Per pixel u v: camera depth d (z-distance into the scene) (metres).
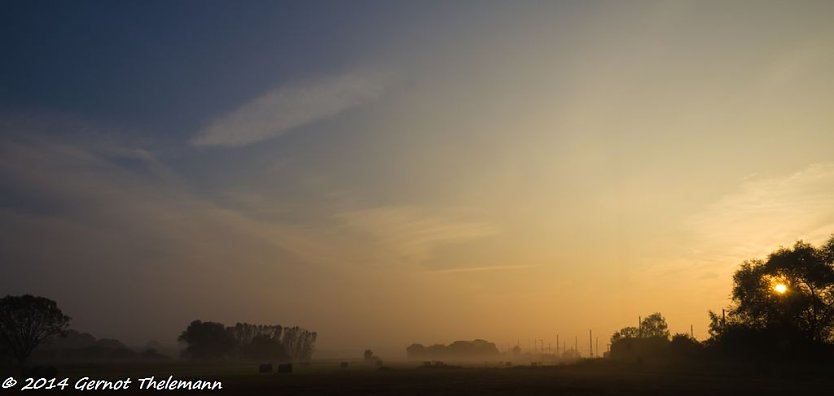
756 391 54.94
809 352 96.75
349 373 104.31
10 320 115.62
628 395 51.72
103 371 111.19
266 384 69.94
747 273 107.19
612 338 166.88
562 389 58.81
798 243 101.31
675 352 128.25
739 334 107.19
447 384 67.94
